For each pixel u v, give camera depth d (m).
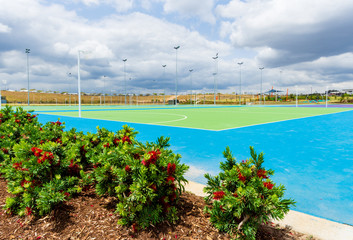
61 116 28.72
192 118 25.30
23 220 3.16
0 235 2.83
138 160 3.04
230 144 9.84
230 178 3.04
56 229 2.95
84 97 184.50
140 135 12.51
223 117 26.80
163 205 3.10
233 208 2.79
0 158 4.80
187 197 3.97
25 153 3.59
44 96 171.12
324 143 10.16
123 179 3.03
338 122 20.30
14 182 3.43
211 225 3.07
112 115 31.12
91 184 4.14
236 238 2.76
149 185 2.88
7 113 7.77
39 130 6.05
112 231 2.91
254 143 10.11
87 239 2.76
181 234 2.88
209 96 183.25
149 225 3.01
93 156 4.02
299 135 12.53
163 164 3.05
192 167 6.46
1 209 3.40
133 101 186.12
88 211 3.33
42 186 3.42
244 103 122.56
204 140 10.85
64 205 3.45
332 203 4.18
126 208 2.88
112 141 4.50
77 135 5.50
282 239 2.93
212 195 3.31
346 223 3.49
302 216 3.59
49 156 3.46
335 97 130.62
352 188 4.87
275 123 19.42
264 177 3.10
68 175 3.95
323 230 3.19
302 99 144.62
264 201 2.64
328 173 5.89
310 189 4.83
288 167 6.44
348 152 8.33
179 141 10.59
